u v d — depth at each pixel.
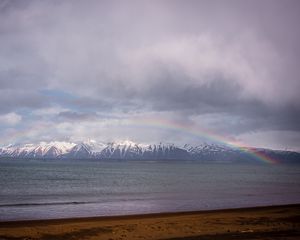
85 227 26.61
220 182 94.62
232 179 110.44
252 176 134.25
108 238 22.70
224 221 29.77
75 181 92.31
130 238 22.62
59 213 37.34
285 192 65.25
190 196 56.78
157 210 40.47
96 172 150.00
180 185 81.94
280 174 158.50
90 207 42.50
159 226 27.00
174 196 56.66
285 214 35.09
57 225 27.53
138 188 72.69
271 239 21.84
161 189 70.62
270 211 37.62
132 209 41.12
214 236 23.02
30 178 101.44
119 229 25.72
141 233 24.34
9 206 42.47
